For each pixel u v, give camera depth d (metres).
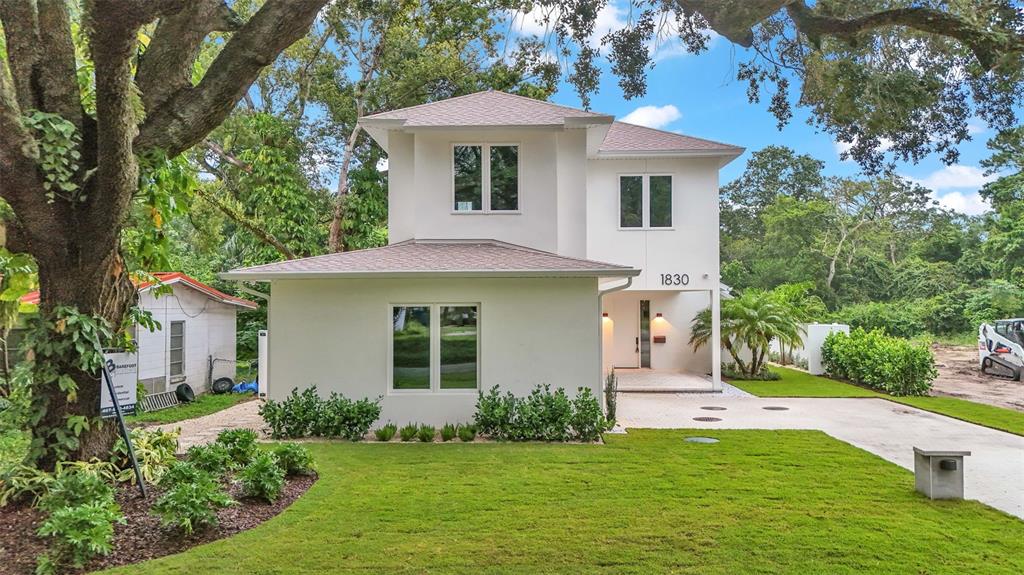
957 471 6.78
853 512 6.30
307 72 25.17
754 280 43.12
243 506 6.36
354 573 4.72
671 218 16.50
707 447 9.44
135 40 5.37
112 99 5.46
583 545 5.33
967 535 5.64
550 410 10.00
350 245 23.48
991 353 20.86
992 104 7.73
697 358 20.08
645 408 13.69
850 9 7.33
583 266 10.61
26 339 6.27
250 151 22.31
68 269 6.36
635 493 6.95
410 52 23.72
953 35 6.32
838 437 10.45
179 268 21.70
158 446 7.45
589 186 16.64
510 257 11.41
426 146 13.01
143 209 6.85
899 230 46.62
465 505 6.49
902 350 15.91
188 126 6.37
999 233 32.81
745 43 7.00
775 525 5.88
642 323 20.39
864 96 7.70
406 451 9.13
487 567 4.84
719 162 16.48
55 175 5.70
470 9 13.10
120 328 6.94
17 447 6.64
